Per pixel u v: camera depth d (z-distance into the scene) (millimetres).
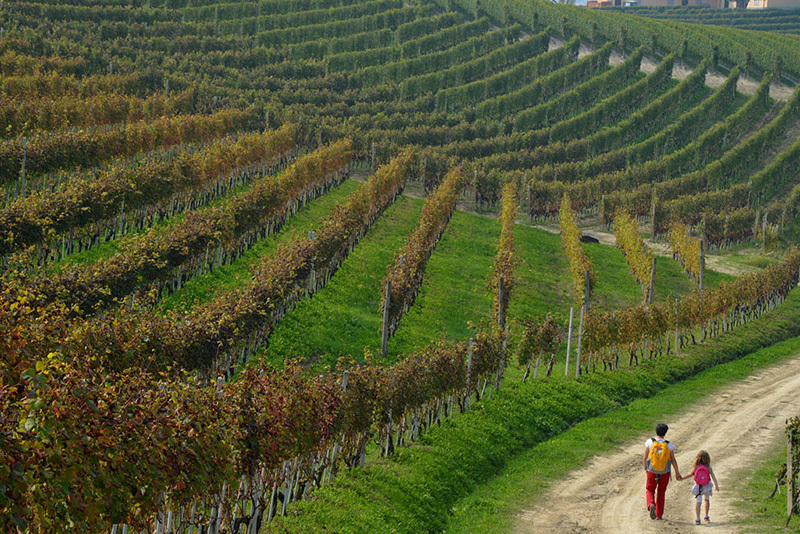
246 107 73938
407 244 45656
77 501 9992
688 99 116438
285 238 45531
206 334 22859
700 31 147000
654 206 71062
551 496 21438
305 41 111250
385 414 22375
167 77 76062
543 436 28562
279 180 47250
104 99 58469
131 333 19375
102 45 86562
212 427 13312
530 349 34312
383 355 33375
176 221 42625
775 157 99375
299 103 89438
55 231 29938
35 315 17703
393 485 20766
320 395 18203
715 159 96875
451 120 95062
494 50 119562
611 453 26125
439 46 121062
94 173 44406
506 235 53781
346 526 17453
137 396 12891
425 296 43594
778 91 125000
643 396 36000
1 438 9047
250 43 105500
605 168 87062
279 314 32906
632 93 108125
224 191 52875
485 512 20141
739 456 25734
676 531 17750
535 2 142250
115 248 35375
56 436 9703
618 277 57375
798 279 63062
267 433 15641
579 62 115688
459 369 27656
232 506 15102
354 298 39156
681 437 28500
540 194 72812
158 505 12266
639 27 135875
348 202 46656
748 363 43625
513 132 93375
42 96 60156
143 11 101562
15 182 37969
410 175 74250
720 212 74875
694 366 42250
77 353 16109
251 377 16172
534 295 49125
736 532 17406
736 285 50375
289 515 17516
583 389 33906
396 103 96062
